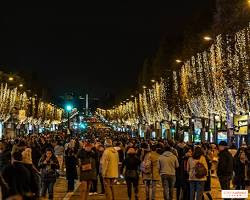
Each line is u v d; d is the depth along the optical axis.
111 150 26.84
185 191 26.06
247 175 29.95
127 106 165.12
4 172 15.92
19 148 18.44
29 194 11.16
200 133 70.19
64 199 29.20
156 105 92.44
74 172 33.47
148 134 105.69
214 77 51.62
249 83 47.00
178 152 33.09
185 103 68.19
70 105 143.75
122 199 29.00
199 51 60.72
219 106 53.34
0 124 89.88
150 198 28.78
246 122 48.00
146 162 27.77
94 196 30.70
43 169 27.61
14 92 93.75
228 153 26.53
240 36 46.81
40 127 159.62
